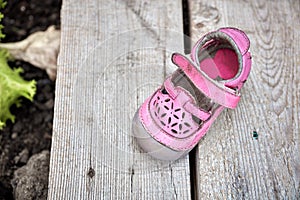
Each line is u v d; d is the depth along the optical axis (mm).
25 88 675
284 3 664
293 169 564
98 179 551
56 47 743
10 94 675
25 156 715
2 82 669
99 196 544
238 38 510
